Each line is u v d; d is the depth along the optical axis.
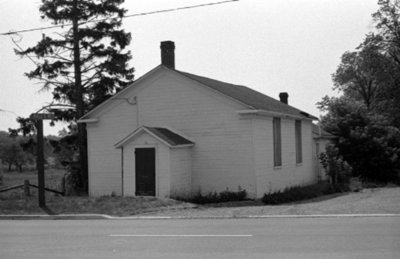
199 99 24.34
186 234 12.28
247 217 16.12
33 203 20.14
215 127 23.98
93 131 26.73
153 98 25.41
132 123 25.84
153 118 25.38
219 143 23.92
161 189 22.75
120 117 26.14
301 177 30.41
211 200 22.56
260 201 22.72
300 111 31.97
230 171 23.67
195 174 24.33
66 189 30.23
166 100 25.11
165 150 22.72
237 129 23.53
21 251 10.51
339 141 38.75
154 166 22.97
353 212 16.09
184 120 24.67
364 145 38.16
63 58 31.30
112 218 17.12
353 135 38.19
